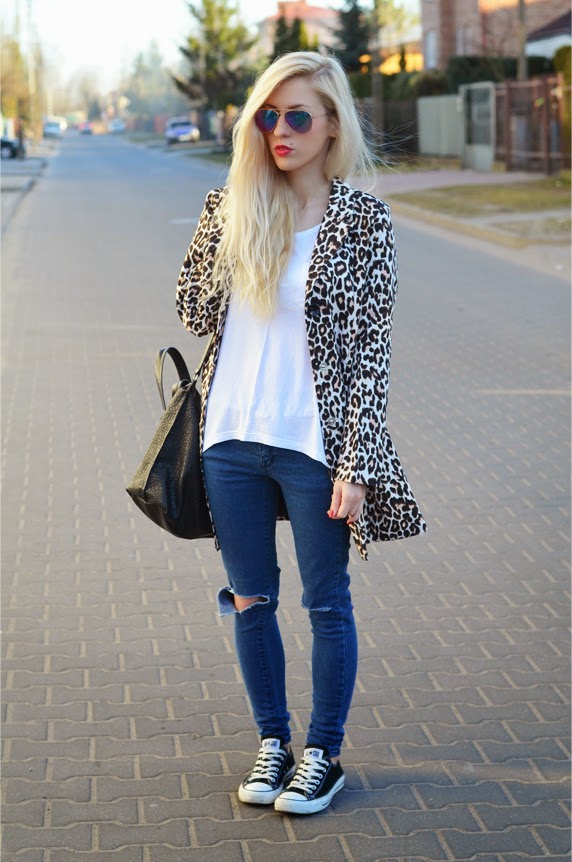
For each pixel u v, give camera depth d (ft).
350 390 9.09
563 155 85.46
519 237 51.72
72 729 11.37
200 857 9.29
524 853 9.39
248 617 9.95
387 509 9.36
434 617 14.12
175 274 44.47
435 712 11.75
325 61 9.07
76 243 56.39
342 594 9.79
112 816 9.87
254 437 9.24
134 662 12.89
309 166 9.18
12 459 20.65
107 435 22.16
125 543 16.69
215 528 9.63
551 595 14.78
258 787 9.97
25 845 9.43
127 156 192.65
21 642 13.39
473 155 102.12
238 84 211.00
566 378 26.40
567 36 123.95
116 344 30.86
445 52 147.02
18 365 28.27
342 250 8.93
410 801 10.14
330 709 9.93
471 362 28.25
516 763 10.78
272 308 9.07
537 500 18.40
